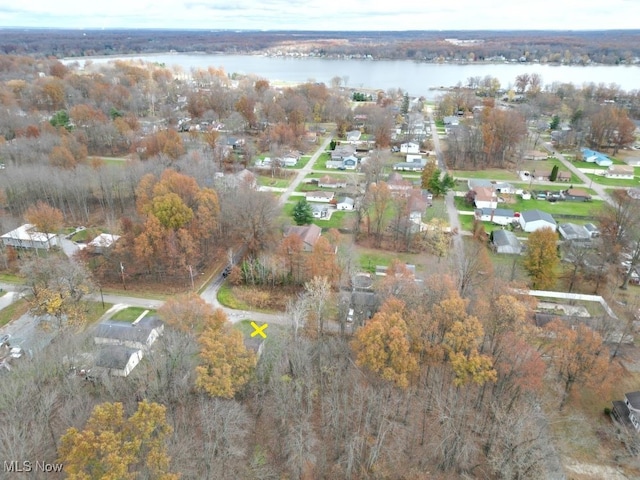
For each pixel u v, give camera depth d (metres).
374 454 43.19
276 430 46.84
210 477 40.12
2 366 53.44
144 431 34.00
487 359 46.12
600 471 44.72
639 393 50.91
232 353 48.06
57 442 40.91
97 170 102.06
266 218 83.19
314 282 63.59
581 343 50.62
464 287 65.62
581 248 80.69
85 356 50.94
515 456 39.91
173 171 91.06
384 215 101.12
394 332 46.47
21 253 81.50
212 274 78.94
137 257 75.06
